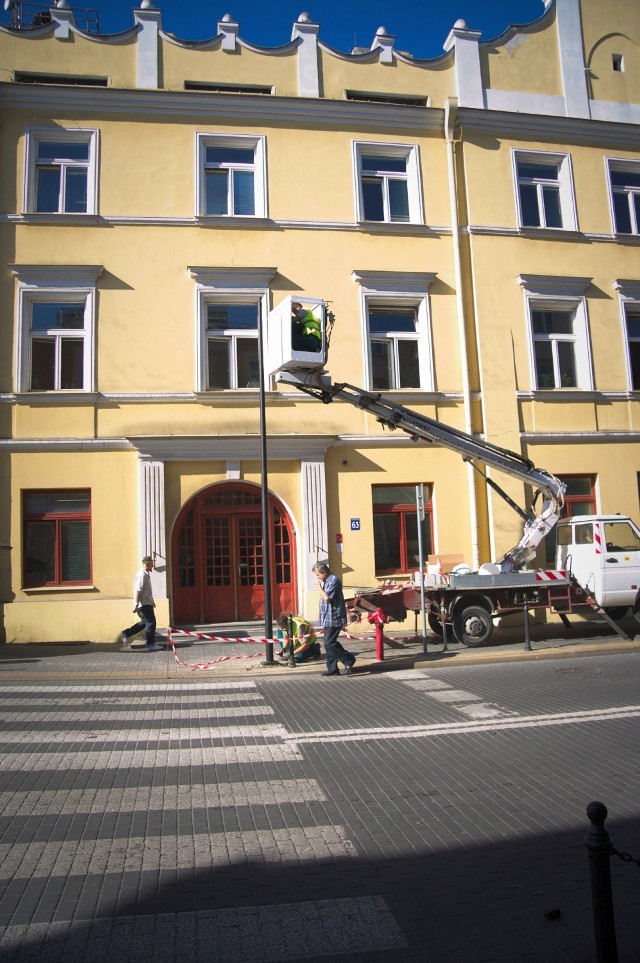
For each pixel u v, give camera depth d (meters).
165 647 13.87
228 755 6.77
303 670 11.59
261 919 3.75
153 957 3.41
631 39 19.03
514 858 4.45
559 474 16.94
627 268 18.11
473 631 13.15
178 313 15.73
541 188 17.98
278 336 11.51
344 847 4.65
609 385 17.56
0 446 14.72
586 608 13.71
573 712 8.13
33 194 15.70
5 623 14.35
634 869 4.29
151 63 16.38
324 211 16.59
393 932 3.62
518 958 3.39
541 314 17.72
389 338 16.83
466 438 13.30
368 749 6.89
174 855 4.55
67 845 4.71
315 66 17.03
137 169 15.98
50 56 16.11
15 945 3.52
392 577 15.89
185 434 15.45
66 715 8.53
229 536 15.73
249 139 16.50
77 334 15.51
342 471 15.93
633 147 18.53
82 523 15.06
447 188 17.25
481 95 17.64
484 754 6.63
